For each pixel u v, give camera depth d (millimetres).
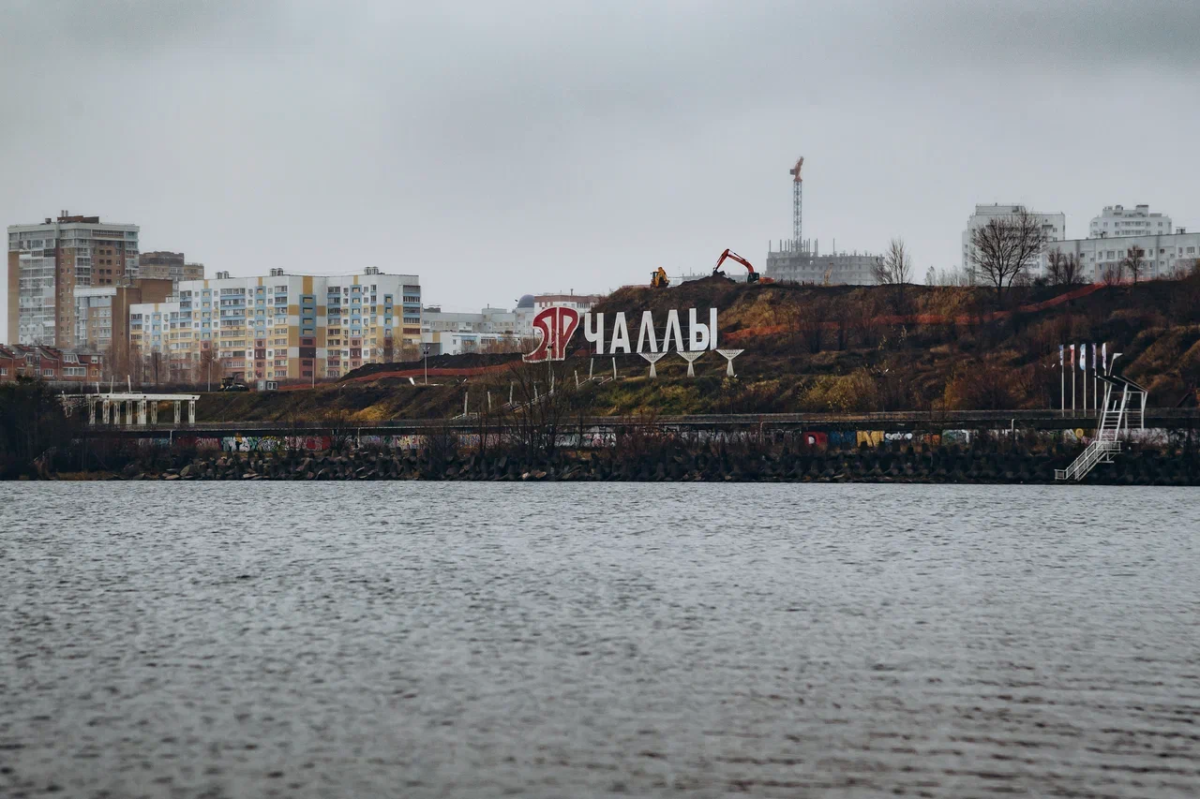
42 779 50031
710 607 81188
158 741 54094
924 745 53906
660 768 51219
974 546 108438
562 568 97188
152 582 92188
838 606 81625
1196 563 99125
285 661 66812
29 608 82000
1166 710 58688
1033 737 54938
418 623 76125
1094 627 75500
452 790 49000
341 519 133250
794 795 48688
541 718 57031
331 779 49938
